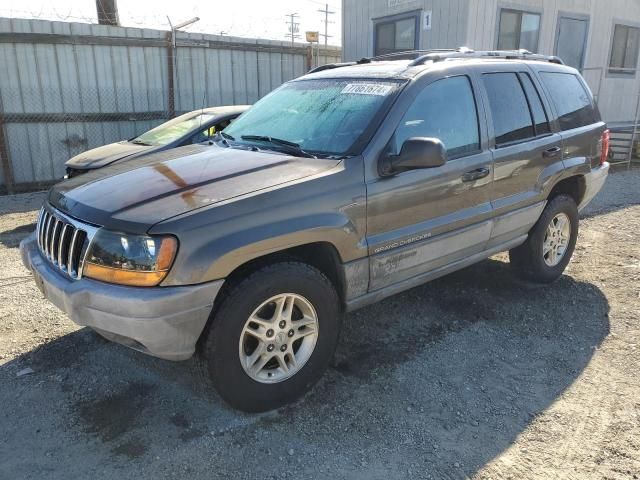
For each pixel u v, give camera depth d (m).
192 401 3.23
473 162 3.88
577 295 4.83
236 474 2.66
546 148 4.52
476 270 5.37
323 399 3.27
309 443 2.88
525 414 3.14
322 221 3.05
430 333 4.11
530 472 2.67
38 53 9.60
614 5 12.88
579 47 12.52
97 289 2.69
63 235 2.98
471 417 3.11
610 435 2.94
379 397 3.29
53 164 10.09
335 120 3.62
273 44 12.09
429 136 3.66
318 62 12.94
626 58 13.73
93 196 3.06
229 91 11.73
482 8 10.48
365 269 3.35
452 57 4.20
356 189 3.22
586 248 6.20
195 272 2.66
